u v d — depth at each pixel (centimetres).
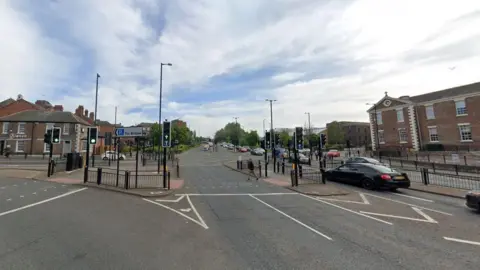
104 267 492
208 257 543
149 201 1123
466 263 516
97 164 2978
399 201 1132
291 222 813
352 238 666
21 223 766
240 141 10131
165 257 541
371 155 4288
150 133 6181
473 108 3616
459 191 1304
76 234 676
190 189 1447
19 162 2839
